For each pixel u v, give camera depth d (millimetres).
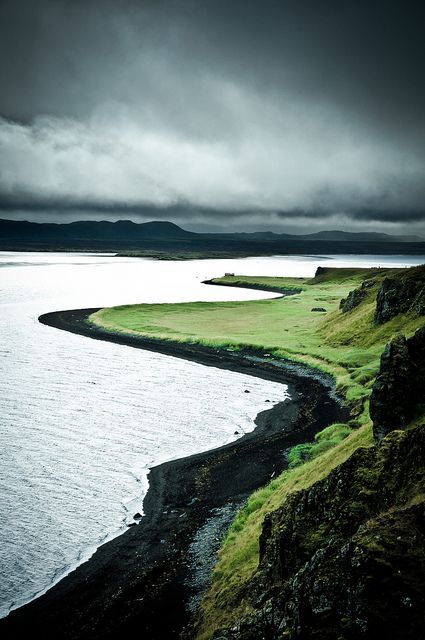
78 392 78875
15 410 69750
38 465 52500
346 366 87812
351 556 18781
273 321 139875
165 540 39094
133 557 37000
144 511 43750
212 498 45594
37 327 134250
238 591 27250
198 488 47719
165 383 84750
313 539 23469
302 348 103812
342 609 17719
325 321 125250
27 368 92750
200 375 90000
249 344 109312
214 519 41719
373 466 24562
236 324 137625
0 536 39875
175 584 33219
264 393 79250
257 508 41031
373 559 17797
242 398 76750
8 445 57531
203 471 51344
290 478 43938
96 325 137125
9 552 37875
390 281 103375
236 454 55375
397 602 16625
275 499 40125
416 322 92438
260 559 28969
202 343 114812
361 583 17484
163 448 57625
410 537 18438
